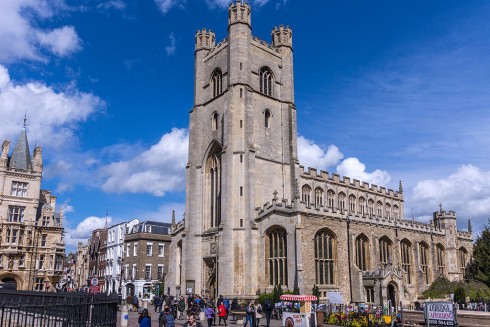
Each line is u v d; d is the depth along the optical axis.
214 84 70.44
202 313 43.97
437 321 26.48
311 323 35.88
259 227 58.34
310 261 53.88
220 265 58.12
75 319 22.25
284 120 69.00
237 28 66.12
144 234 96.31
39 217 92.38
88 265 126.25
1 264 81.94
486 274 68.19
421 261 74.19
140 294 91.81
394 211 92.25
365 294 58.44
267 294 51.00
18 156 90.94
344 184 80.50
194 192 67.31
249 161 60.81
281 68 71.56
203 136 69.62
